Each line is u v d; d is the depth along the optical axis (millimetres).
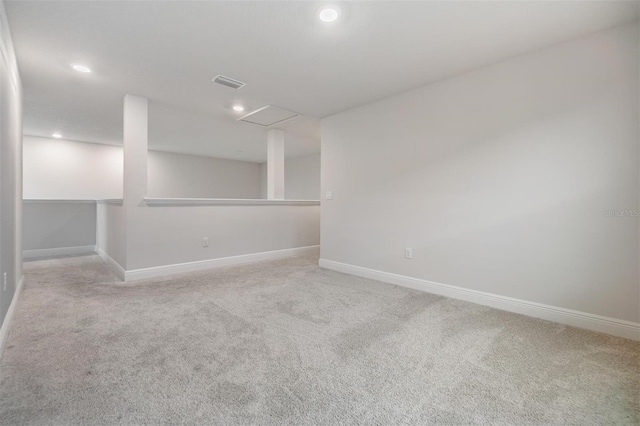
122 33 2012
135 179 3203
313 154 7324
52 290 2809
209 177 7699
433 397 1314
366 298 2664
